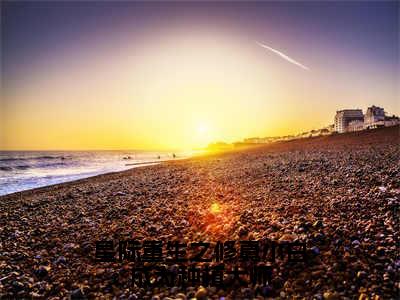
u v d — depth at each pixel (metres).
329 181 11.02
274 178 13.69
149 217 8.85
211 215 8.20
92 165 48.19
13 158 75.00
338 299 3.86
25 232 8.66
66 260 6.24
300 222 6.46
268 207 8.28
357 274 4.33
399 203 7.09
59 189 18.88
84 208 11.49
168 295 4.53
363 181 10.26
